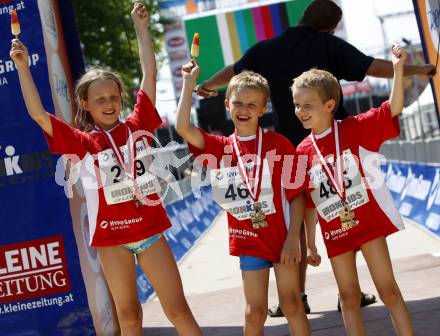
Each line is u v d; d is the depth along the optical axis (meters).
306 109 4.30
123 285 4.29
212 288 8.62
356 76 5.71
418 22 6.81
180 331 4.30
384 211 4.23
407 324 4.16
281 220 4.25
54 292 5.09
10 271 5.09
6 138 5.06
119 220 4.21
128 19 20.78
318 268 8.55
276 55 5.71
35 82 5.08
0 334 5.11
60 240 5.07
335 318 5.61
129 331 4.36
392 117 4.22
